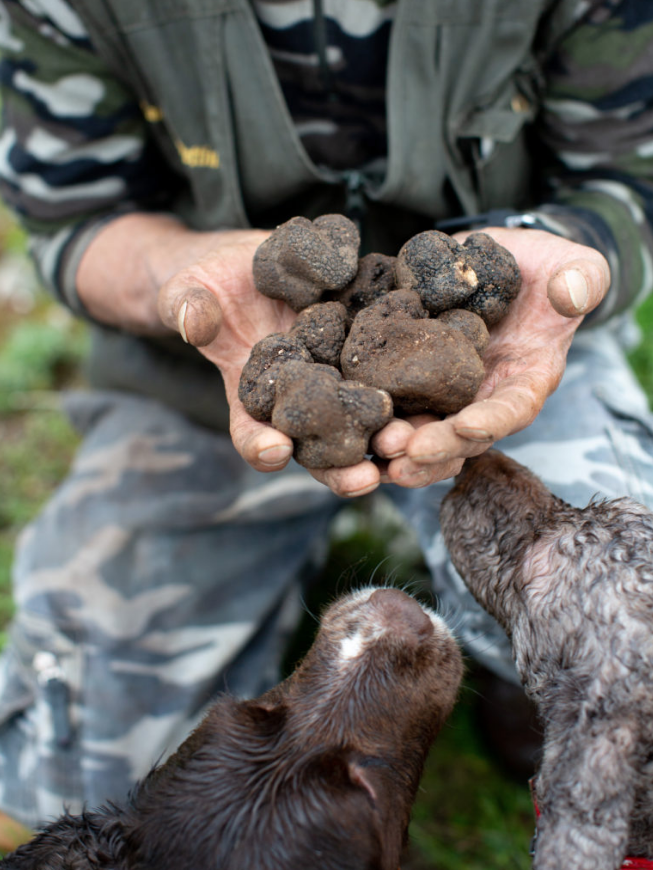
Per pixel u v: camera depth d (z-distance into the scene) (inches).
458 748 24.9
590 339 23.2
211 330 15.8
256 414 15.4
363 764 13.4
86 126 22.4
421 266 16.4
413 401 15.2
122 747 22.3
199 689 23.2
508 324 17.3
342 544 29.1
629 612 13.4
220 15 19.4
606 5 20.0
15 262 41.4
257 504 24.3
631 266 21.1
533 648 14.5
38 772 22.3
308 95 21.3
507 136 20.2
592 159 21.9
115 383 26.8
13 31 21.6
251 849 12.6
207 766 13.5
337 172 22.2
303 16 19.9
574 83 21.0
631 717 12.8
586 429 20.7
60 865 14.0
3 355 37.7
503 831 22.9
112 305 22.5
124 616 23.0
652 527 14.4
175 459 24.9
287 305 17.8
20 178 23.0
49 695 22.3
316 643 15.2
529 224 19.5
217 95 20.2
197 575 24.0
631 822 13.6
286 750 13.5
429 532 22.3
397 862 13.4
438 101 19.9
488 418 13.5
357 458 14.3
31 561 24.0
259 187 21.4
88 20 20.6
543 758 13.4
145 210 24.1
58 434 34.7
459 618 21.4
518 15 19.5
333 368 15.5
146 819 13.5
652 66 20.4
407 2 19.0
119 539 23.8
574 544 14.6
